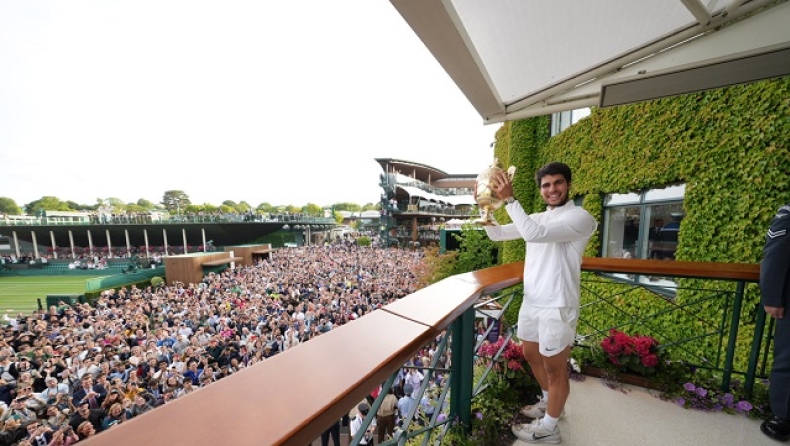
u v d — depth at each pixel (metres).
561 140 7.36
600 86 2.28
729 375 2.23
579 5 1.86
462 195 47.56
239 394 0.56
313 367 0.68
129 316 11.23
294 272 19.77
